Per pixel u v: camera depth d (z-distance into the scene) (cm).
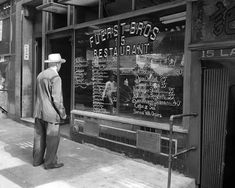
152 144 530
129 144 574
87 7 696
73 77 714
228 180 492
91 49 664
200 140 480
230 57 434
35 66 937
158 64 525
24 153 618
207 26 455
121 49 593
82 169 520
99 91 648
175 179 474
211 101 472
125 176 488
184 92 483
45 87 510
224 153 464
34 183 461
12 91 982
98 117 636
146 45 545
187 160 483
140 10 548
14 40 962
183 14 486
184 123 484
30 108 948
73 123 708
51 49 810
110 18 609
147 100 546
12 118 986
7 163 554
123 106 592
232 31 429
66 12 777
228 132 484
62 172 507
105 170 515
